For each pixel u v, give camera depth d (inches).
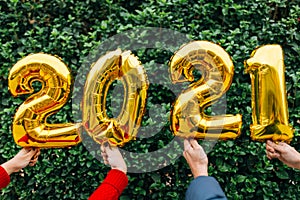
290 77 109.4
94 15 117.0
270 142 80.4
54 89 75.8
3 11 117.3
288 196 109.5
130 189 109.3
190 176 109.3
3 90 110.6
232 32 109.0
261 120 78.5
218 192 71.0
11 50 111.0
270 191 107.7
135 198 110.0
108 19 113.9
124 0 118.6
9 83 75.5
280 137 78.7
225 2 112.3
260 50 79.7
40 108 75.9
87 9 115.5
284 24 111.7
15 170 77.2
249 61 79.1
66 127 77.5
